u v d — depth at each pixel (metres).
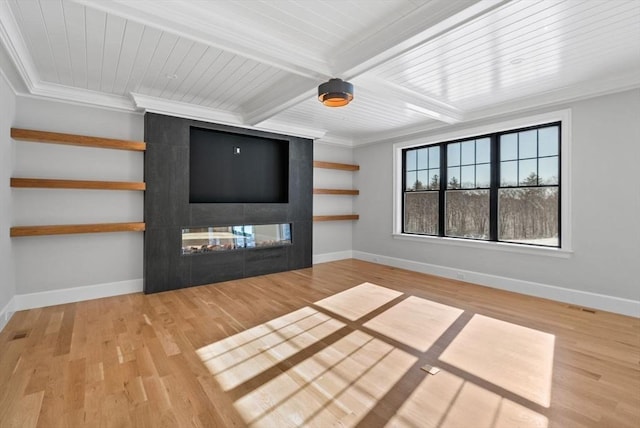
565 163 3.64
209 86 3.54
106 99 3.77
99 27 2.36
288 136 5.37
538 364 2.29
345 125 5.29
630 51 2.69
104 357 2.37
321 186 6.21
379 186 6.09
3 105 2.93
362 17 2.24
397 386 2.02
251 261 4.95
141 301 3.72
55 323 3.02
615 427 1.65
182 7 2.05
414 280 4.75
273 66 2.79
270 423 1.69
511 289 4.17
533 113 3.91
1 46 2.37
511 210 4.30
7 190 3.08
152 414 1.75
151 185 4.02
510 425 1.67
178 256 4.24
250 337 2.74
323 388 2.00
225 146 4.81
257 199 5.17
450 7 1.99
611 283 3.35
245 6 2.11
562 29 2.34
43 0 2.04
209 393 1.94
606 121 3.36
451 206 5.05
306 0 2.05
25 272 3.42
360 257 6.50
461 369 2.22
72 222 3.68
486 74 3.17
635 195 3.20
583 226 3.53
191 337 2.73
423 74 3.17
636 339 2.68
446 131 4.93
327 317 3.21
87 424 1.66
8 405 1.80
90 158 3.77
